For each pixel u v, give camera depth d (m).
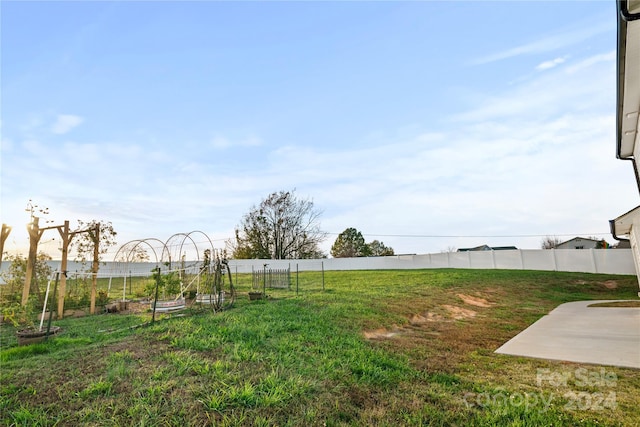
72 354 4.50
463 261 24.80
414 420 2.91
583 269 21.03
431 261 25.88
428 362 4.75
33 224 8.52
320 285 14.28
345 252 41.91
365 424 2.84
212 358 4.21
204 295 9.34
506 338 6.39
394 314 8.32
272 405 2.98
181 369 3.71
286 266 27.78
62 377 3.61
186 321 6.50
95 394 3.15
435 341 6.14
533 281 16.92
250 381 3.45
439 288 13.09
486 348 5.57
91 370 3.79
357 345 5.34
